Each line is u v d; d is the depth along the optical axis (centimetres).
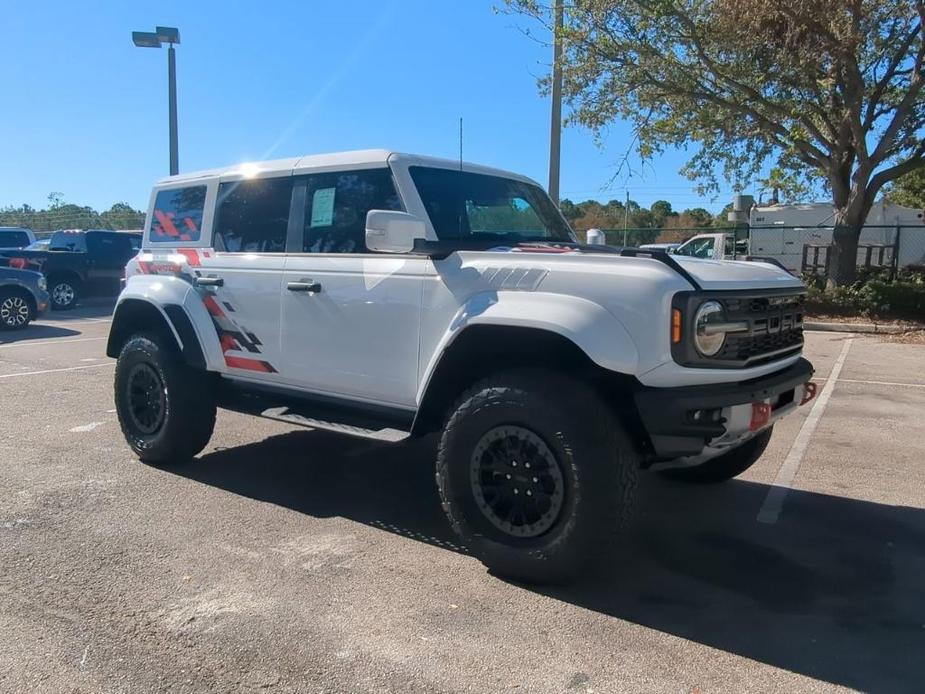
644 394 349
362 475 560
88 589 367
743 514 479
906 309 1581
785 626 338
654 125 1775
